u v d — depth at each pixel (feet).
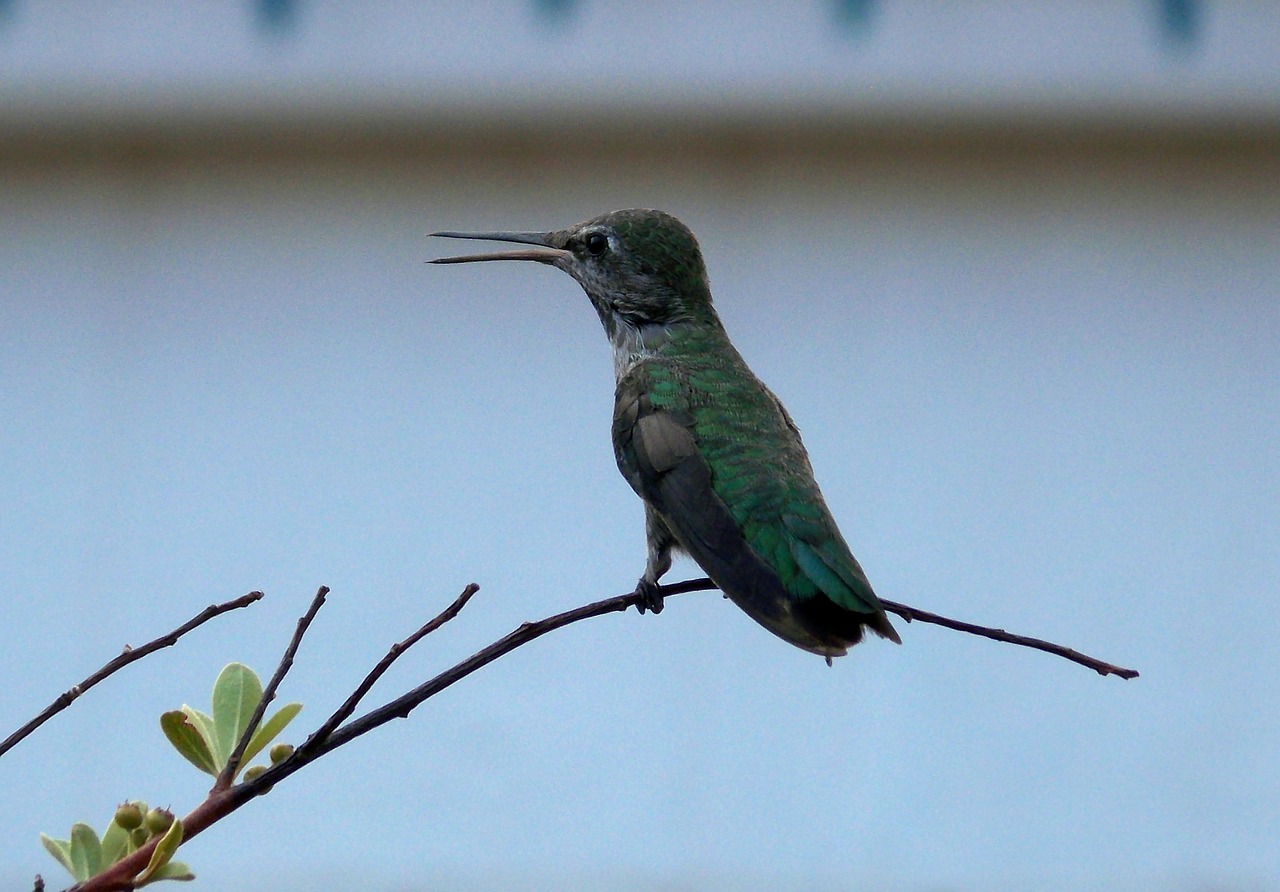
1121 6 39.04
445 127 39.70
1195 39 38.78
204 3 38.60
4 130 39.34
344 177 40.19
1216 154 40.37
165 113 39.04
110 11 38.47
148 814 13.25
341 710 14.06
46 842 13.42
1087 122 39.60
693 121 39.45
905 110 39.17
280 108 39.01
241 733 14.46
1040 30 38.88
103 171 40.01
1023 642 17.17
